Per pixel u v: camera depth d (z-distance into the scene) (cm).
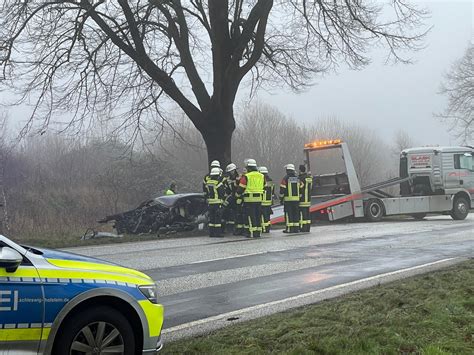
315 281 869
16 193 2514
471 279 812
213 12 1867
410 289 750
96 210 2653
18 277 382
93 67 1873
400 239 1471
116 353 417
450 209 2327
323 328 561
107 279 421
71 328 398
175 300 739
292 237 1552
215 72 1891
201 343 520
